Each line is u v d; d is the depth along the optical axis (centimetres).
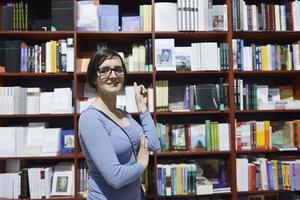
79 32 235
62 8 237
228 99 245
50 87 269
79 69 244
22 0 254
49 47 235
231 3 245
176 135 245
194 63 243
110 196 129
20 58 235
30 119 263
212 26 244
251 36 262
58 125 266
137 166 126
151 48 239
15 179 228
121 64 142
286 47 252
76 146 231
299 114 270
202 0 243
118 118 142
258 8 249
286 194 256
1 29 235
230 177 244
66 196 230
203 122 276
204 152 238
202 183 238
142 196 159
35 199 225
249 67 248
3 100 230
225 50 244
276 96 268
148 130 156
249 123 248
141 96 166
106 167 117
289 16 250
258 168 243
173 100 263
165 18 240
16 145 230
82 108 241
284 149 243
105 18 241
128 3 261
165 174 232
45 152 232
